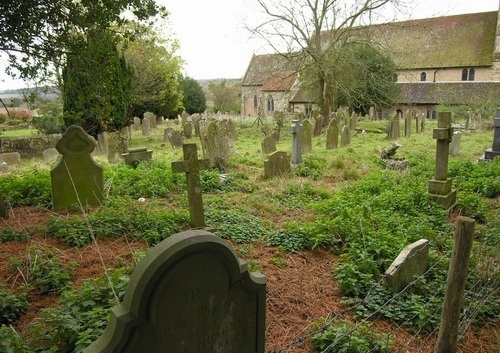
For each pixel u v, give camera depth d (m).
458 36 45.03
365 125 28.34
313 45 26.45
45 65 7.67
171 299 2.15
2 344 2.87
